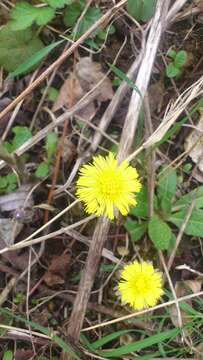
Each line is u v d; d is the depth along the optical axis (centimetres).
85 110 17
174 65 17
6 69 17
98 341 15
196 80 18
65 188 17
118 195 14
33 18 16
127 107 17
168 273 16
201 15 18
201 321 15
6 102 17
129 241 17
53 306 16
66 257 16
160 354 15
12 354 16
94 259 15
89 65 17
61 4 16
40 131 17
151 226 16
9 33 17
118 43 18
